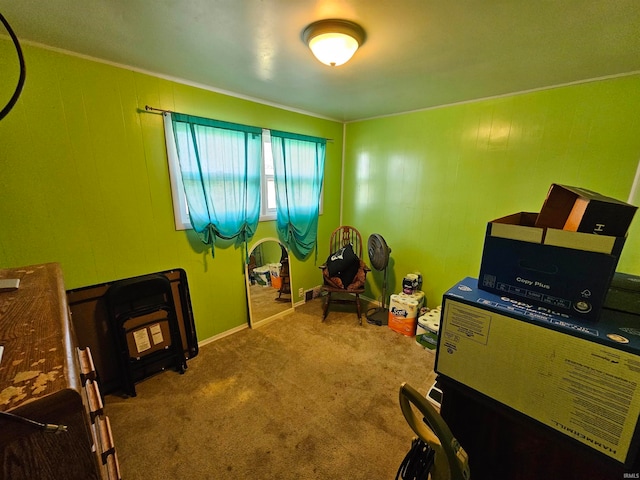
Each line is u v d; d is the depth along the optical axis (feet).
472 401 2.93
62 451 1.24
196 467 4.53
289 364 7.16
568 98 6.21
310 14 3.79
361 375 6.78
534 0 3.36
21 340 1.59
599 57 4.88
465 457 2.02
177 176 6.89
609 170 5.93
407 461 2.60
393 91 7.05
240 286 8.66
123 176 6.07
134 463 4.57
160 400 5.91
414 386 6.45
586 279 2.23
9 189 4.87
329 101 8.07
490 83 6.33
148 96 6.12
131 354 6.20
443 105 8.18
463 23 3.92
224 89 7.16
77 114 5.34
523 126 6.89
